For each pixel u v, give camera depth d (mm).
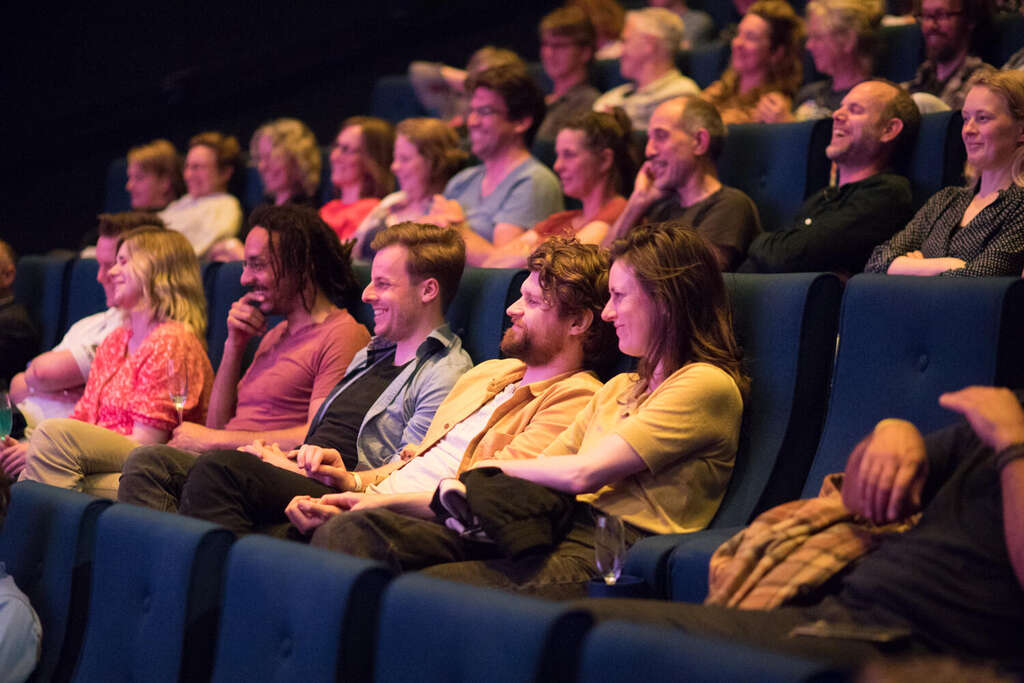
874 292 2211
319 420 2928
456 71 5102
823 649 1479
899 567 1613
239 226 4844
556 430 2422
